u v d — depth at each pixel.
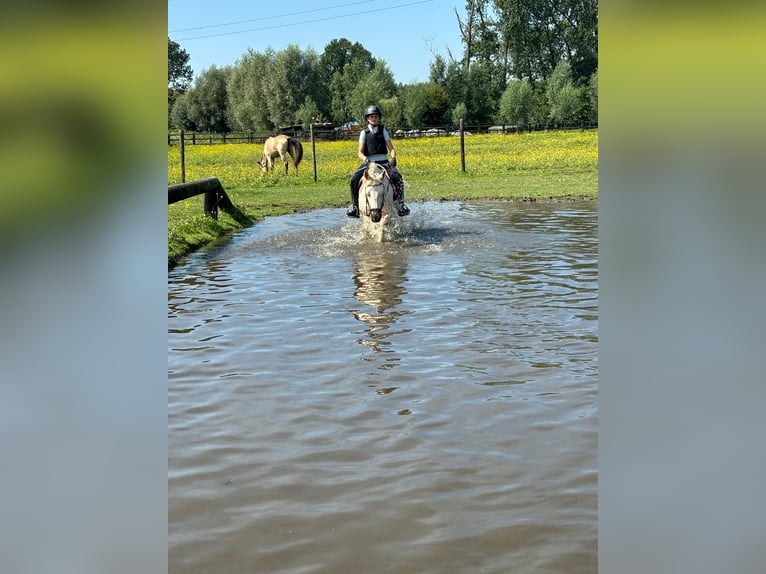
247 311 7.81
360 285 8.92
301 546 3.41
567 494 3.82
